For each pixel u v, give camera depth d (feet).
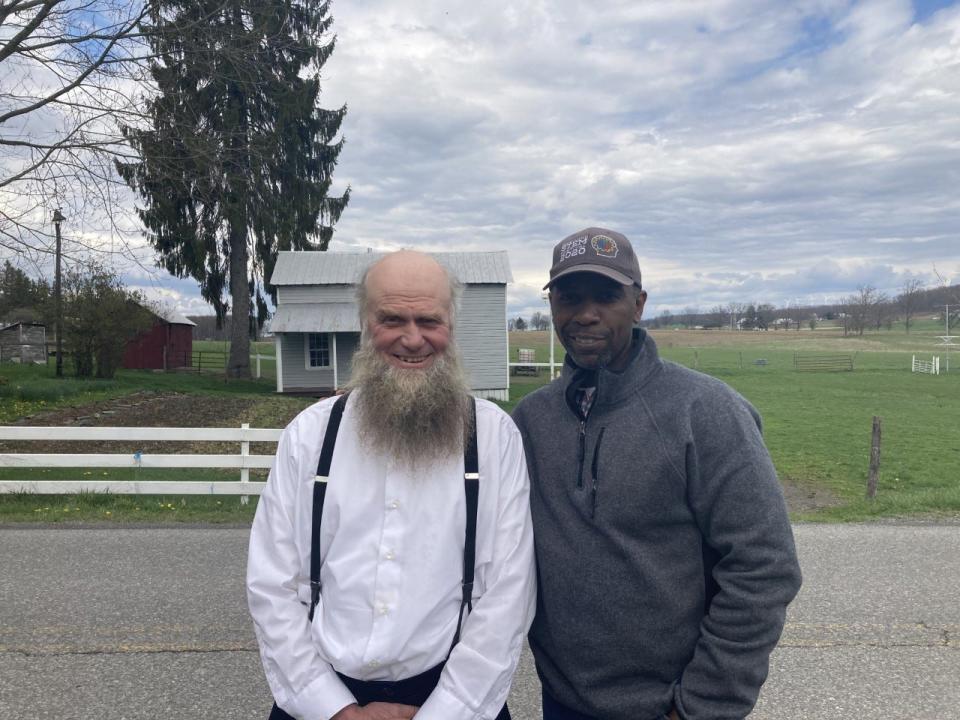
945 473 39.99
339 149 95.25
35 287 78.95
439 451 6.67
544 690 7.29
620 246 7.04
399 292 6.81
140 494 28.09
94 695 12.26
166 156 50.14
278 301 83.30
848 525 24.40
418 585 6.49
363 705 6.55
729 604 6.25
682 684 6.45
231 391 81.46
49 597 16.69
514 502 6.89
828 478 38.19
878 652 14.23
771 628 6.16
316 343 81.15
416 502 6.61
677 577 6.59
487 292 79.71
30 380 70.90
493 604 6.57
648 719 6.58
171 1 47.50
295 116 85.76
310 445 6.93
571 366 7.22
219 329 95.09
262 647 6.63
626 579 6.57
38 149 43.75
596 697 6.71
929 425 64.03
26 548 20.58
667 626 6.56
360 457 6.77
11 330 112.88
